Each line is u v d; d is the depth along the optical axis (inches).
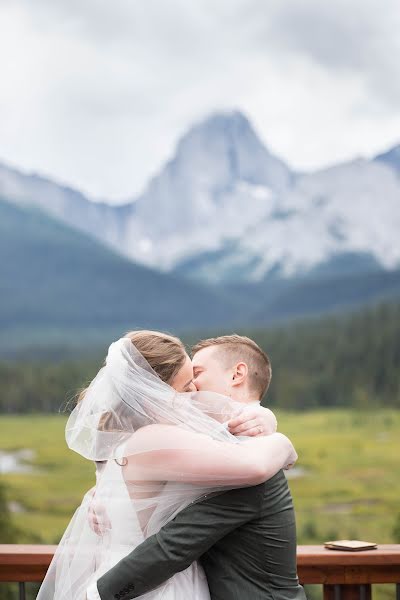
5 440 1520.7
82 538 74.6
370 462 1375.5
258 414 76.3
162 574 69.6
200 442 71.3
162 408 73.6
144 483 72.3
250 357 81.4
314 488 1349.7
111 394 74.0
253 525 71.9
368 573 89.9
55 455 1453.0
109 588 69.4
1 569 87.4
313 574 89.4
